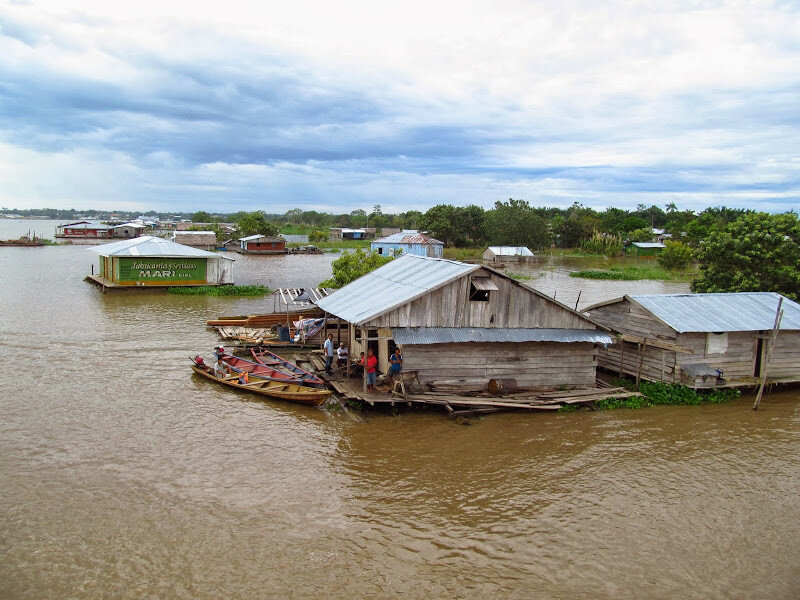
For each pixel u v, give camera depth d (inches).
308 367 1003.3
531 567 477.1
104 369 980.6
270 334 1242.0
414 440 721.6
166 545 489.7
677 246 3048.7
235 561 471.8
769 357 864.3
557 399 829.8
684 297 977.5
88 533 502.9
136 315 1465.3
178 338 1216.8
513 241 4239.7
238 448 685.9
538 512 563.2
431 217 4456.2
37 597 421.4
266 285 2166.6
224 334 1224.8
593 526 540.4
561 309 856.9
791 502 593.0
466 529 530.0
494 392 838.5
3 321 1343.5
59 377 928.9
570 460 678.5
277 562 472.7
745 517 562.6
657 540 520.4
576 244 4687.5
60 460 637.9
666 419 814.5
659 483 628.1
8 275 2207.2
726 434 767.7
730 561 492.4
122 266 1835.6
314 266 2945.4
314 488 596.1
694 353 901.2
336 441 714.2
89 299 1695.4
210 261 1975.9
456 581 456.4
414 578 458.6
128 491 576.4
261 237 3713.1
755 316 935.0
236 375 909.2
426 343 771.4
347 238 5118.1
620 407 852.0
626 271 2903.5
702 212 5295.3
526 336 821.2
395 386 807.7
